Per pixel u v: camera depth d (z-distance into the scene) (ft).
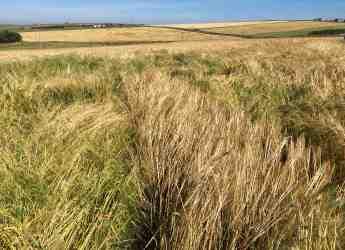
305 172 9.62
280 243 6.94
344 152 10.77
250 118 14.79
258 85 21.81
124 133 12.76
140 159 10.55
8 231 6.85
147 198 8.69
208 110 14.94
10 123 12.55
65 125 12.03
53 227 7.16
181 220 7.14
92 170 9.64
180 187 8.66
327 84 20.26
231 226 6.99
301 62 31.68
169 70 28.58
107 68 28.91
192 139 10.85
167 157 10.07
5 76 22.13
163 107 14.92
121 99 18.03
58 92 18.53
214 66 31.04
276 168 9.29
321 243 7.04
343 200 8.31
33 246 6.68
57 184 8.56
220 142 10.23
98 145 11.19
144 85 19.12
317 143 12.08
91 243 7.13
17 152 9.94
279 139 11.90
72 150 10.36
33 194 8.07
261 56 38.17
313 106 15.72
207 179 8.07
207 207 7.23
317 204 8.03
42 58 39.91
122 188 8.79
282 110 16.10
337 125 12.21
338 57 34.47
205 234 6.82
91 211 8.02
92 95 18.74
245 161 8.93
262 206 7.38
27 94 16.19
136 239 7.52
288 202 7.81
